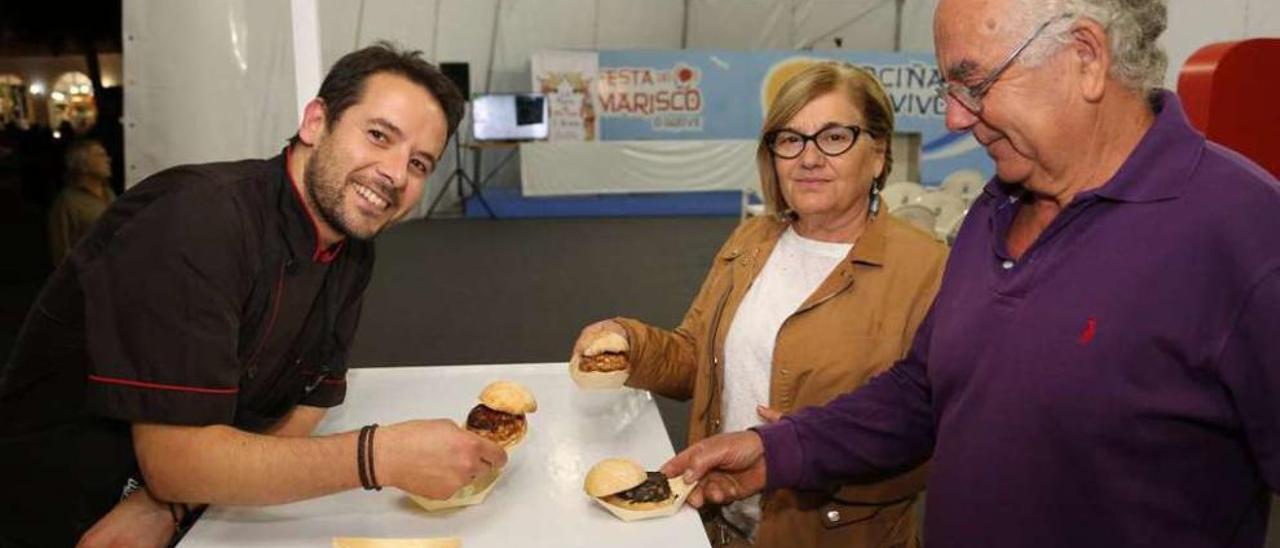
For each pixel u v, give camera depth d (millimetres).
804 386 1570
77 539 1364
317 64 2676
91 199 4910
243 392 1322
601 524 1253
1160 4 976
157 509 1354
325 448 1137
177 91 2500
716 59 11766
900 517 1616
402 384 1838
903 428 1414
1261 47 1908
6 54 9242
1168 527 1011
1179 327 945
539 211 11586
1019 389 1062
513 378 1880
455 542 1167
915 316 1532
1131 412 981
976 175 5844
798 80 1559
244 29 2523
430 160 1260
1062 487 1049
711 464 1373
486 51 12203
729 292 1744
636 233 10133
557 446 1515
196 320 1124
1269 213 917
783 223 1738
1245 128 1923
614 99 11688
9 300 6109
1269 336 891
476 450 1185
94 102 8727
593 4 12344
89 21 9219
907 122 11812
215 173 1223
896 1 12781
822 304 1566
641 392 1783
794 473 1407
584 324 6031
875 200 1624
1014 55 959
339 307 1458
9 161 8781
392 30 11625
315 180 1217
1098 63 955
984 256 1175
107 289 1132
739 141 11789
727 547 1691
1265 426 927
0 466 1349
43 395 1313
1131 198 981
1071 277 1024
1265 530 1068
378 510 1284
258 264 1211
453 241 9570
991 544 1114
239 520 1249
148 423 1132
